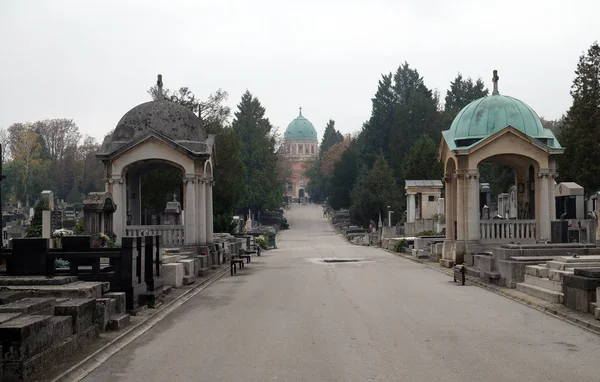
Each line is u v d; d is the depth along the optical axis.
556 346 13.25
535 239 33.25
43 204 37.69
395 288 24.16
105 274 17.00
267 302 20.41
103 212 27.73
